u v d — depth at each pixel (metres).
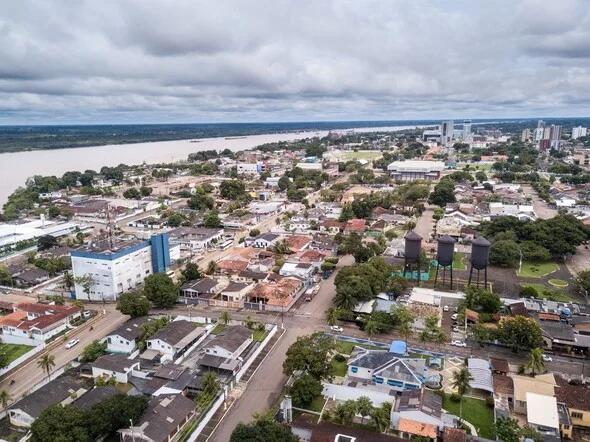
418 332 118.75
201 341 117.06
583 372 101.44
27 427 84.62
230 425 84.88
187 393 94.38
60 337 121.38
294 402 87.44
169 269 173.12
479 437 77.81
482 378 94.44
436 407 83.44
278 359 107.75
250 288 146.38
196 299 141.50
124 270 150.12
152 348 111.12
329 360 102.69
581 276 146.62
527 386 89.50
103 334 123.00
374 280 136.62
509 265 171.12
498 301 126.00
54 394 90.12
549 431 79.38
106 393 89.38
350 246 182.00
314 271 165.25
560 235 179.75
